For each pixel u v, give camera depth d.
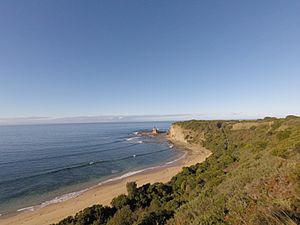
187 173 30.53
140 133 146.25
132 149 77.50
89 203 28.12
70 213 25.14
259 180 10.25
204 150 73.38
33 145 84.44
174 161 57.47
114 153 68.69
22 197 30.72
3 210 26.27
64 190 33.81
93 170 46.72
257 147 28.58
